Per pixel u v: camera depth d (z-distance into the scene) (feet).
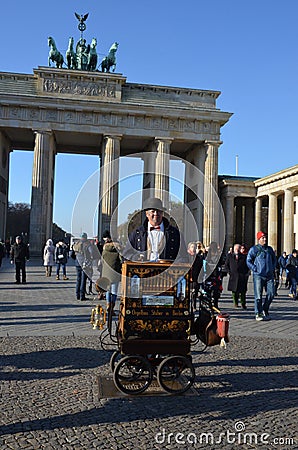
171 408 29.01
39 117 261.44
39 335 51.03
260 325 62.34
